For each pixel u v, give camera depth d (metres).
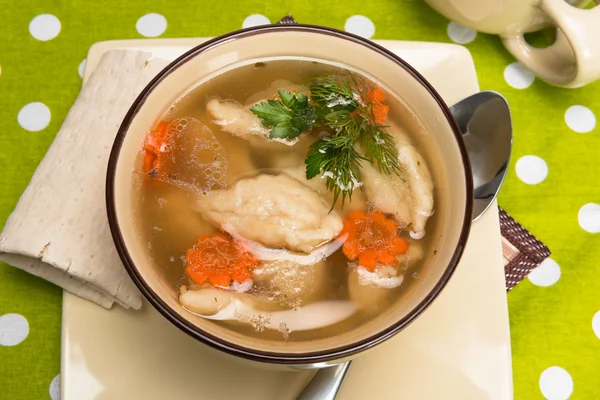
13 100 0.58
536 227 0.57
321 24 0.61
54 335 0.53
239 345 0.43
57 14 0.60
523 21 0.57
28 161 0.57
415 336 0.50
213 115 0.50
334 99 0.49
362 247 0.48
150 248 0.47
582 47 0.54
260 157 0.49
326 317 0.46
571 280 0.56
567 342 0.55
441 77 0.55
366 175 0.49
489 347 0.50
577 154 0.59
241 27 0.60
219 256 0.47
